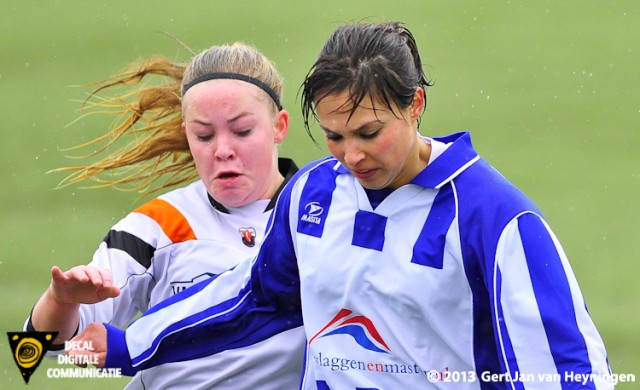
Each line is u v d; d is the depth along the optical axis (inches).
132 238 603.8
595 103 1886.1
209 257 605.9
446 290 477.4
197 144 596.7
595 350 447.8
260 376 574.6
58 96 1892.2
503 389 483.5
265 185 610.9
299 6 2425.0
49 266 1251.8
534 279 453.7
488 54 2148.1
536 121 1804.9
